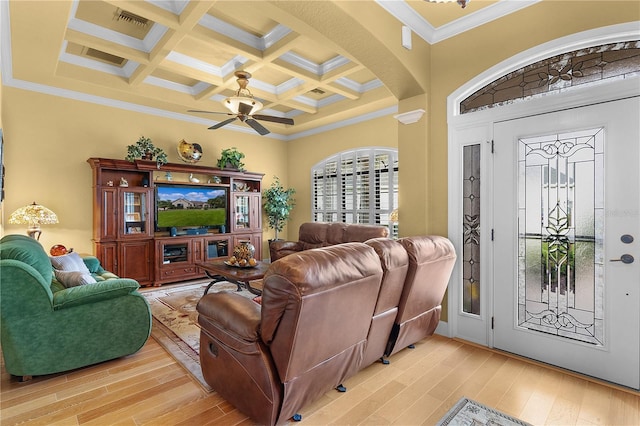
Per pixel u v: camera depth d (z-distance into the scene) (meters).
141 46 3.74
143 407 2.04
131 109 5.23
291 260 1.62
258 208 6.54
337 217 6.25
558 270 2.57
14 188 4.25
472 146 3.05
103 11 3.18
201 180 6.01
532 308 2.70
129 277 4.87
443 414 1.96
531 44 2.69
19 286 2.25
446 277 2.79
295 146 7.19
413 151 3.38
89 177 4.83
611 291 2.34
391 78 3.21
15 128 4.24
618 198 2.31
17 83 4.22
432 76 3.31
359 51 2.87
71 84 4.38
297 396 1.78
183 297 4.52
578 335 2.47
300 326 1.60
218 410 2.01
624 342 2.28
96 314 2.52
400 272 2.26
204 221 5.84
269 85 5.05
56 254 3.96
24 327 2.27
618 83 2.29
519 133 2.75
